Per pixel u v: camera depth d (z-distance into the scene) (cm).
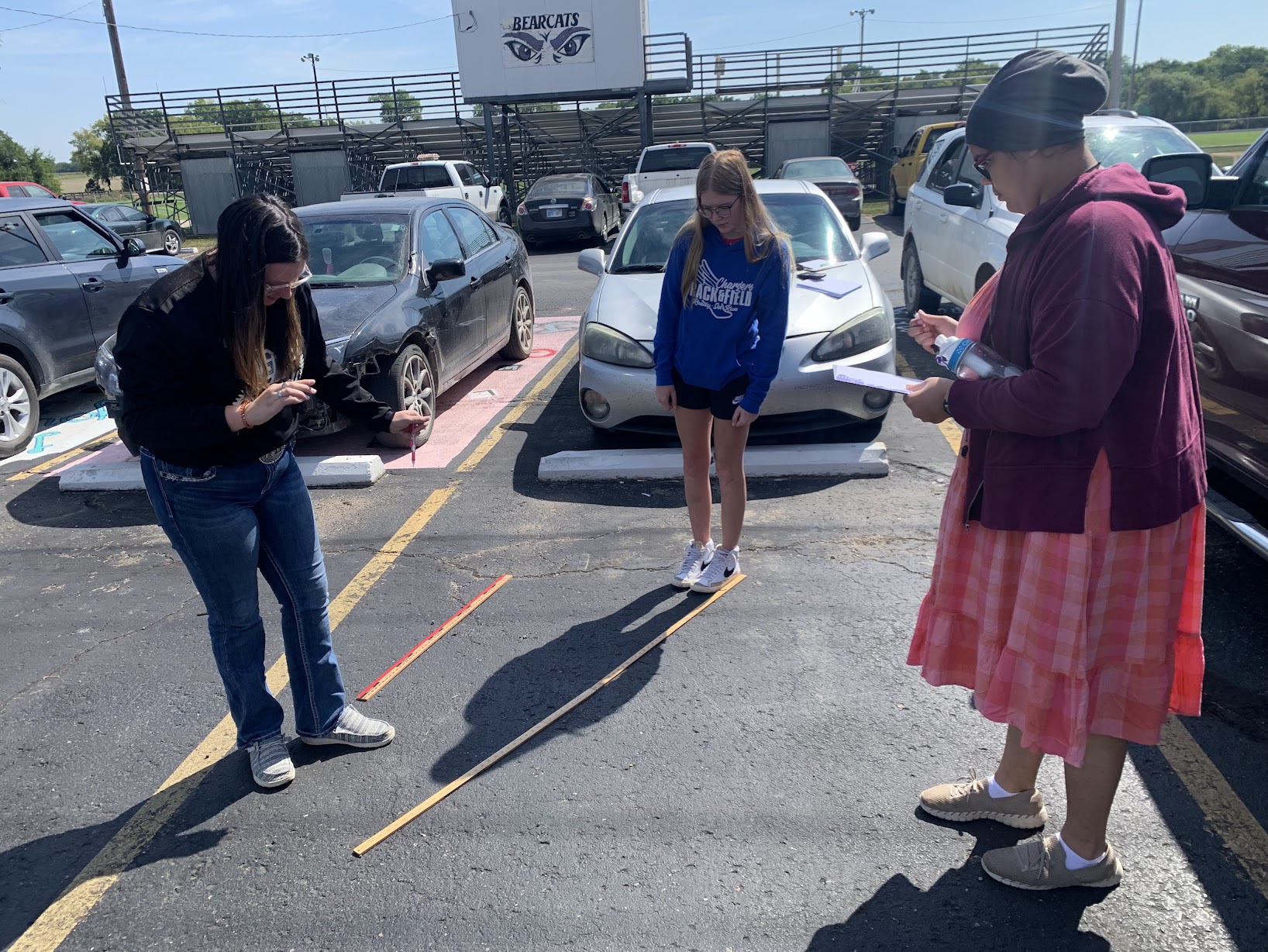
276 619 386
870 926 221
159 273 782
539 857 247
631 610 375
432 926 226
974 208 721
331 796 275
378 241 643
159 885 244
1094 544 192
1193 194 400
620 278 588
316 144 2630
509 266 784
